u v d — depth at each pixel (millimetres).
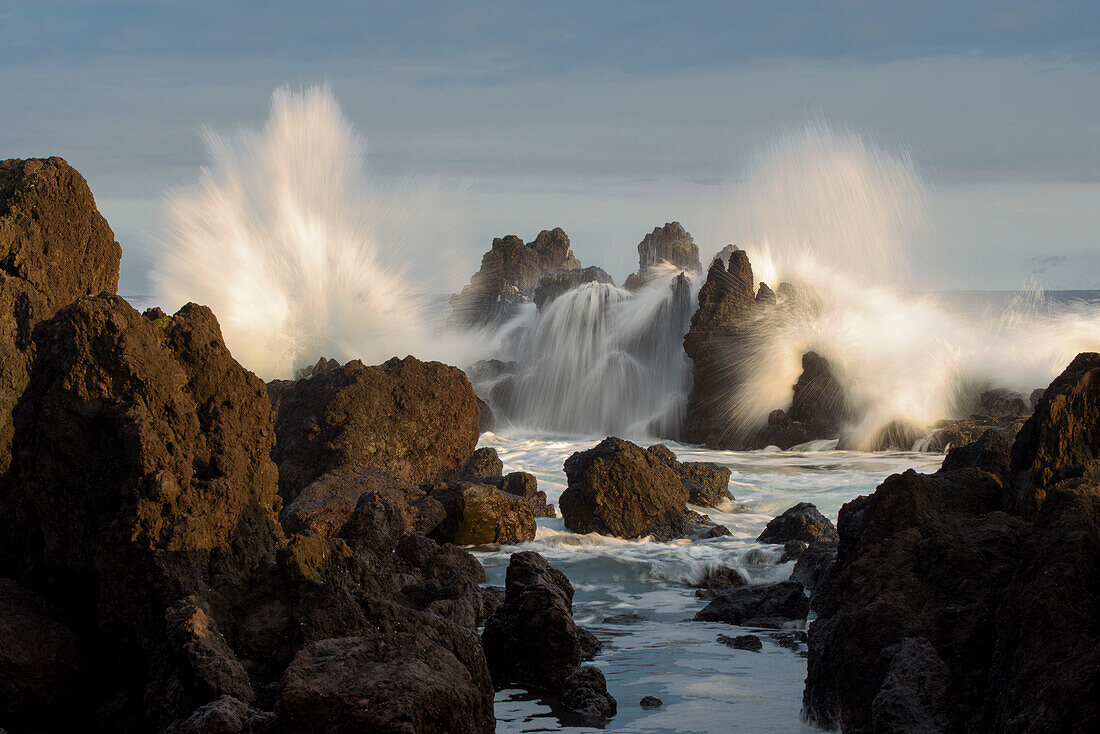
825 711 8508
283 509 19172
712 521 21875
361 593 9016
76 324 9891
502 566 16891
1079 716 6227
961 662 7816
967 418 38531
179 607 8523
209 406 10414
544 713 9359
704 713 9219
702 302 43625
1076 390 10211
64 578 9719
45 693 8953
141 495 9094
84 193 17203
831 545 16219
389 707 6676
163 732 8086
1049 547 7461
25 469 9867
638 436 44531
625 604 14969
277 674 8625
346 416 22438
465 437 23953
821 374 40031
